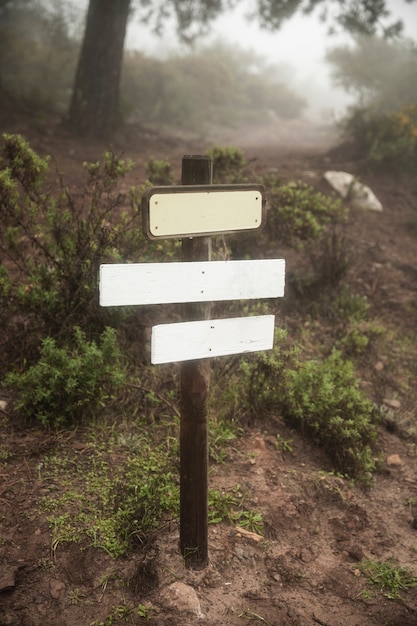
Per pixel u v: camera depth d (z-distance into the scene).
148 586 2.68
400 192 9.16
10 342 3.98
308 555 3.10
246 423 3.92
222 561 2.88
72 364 3.47
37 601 2.55
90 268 4.00
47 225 4.30
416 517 3.48
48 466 3.27
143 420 3.73
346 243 6.78
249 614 2.65
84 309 4.05
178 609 2.57
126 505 2.98
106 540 2.84
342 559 3.14
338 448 3.81
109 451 3.42
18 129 10.12
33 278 4.06
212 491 3.25
